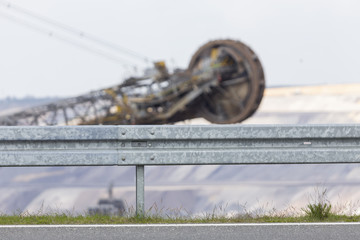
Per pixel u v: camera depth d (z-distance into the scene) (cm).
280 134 1820
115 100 14800
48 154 1795
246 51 12988
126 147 1817
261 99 13212
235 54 13025
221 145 1828
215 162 1820
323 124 1838
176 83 13912
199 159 1817
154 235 1570
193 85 13488
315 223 1734
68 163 1797
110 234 1584
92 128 1792
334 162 1856
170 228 1669
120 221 1792
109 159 1805
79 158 1798
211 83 13312
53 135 1786
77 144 1809
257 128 1814
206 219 1830
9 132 1780
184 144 1823
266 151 1833
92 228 1670
